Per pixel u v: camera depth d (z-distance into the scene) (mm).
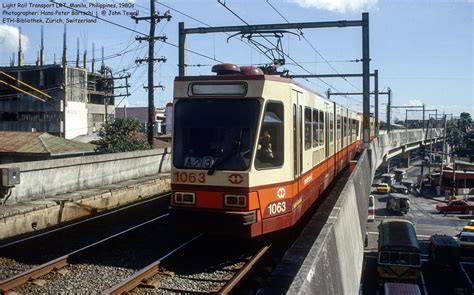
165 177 20609
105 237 11250
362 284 28812
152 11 24766
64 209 13461
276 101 9070
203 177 8820
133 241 10625
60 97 51000
